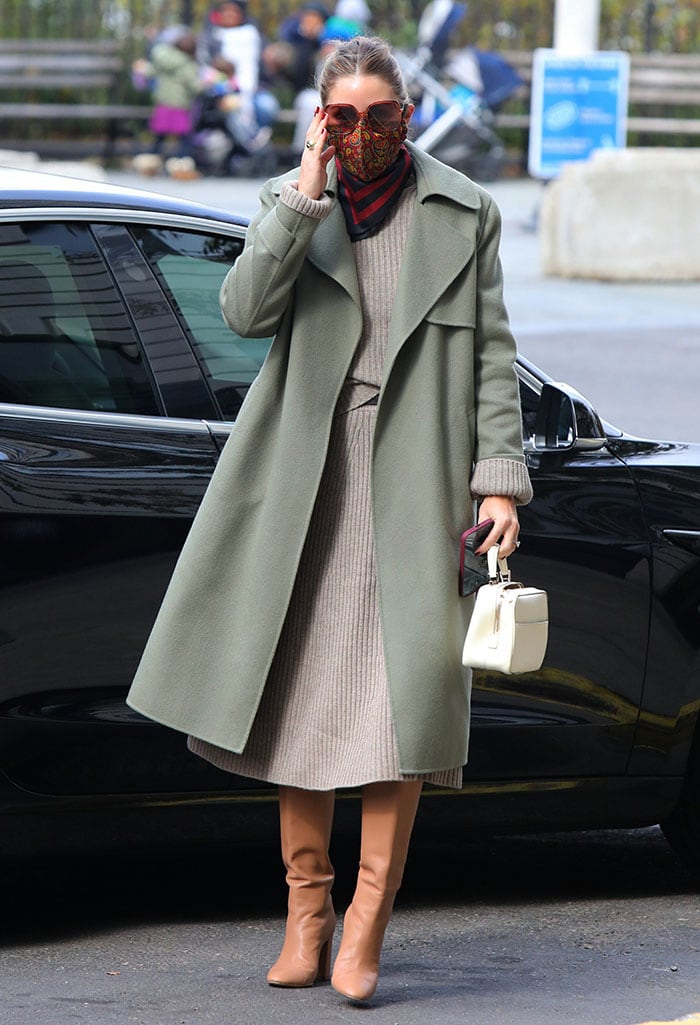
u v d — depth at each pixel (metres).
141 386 11.45
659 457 12.88
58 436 11.02
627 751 12.65
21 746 10.89
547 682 12.27
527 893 13.12
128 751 11.20
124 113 58.84
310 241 10.03
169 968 11.12
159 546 11.13
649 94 60.12
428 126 54.47
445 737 10.00
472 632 9.93
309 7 57.81
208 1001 10.46
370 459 10.09
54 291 11.36
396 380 10.13
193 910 12.42
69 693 10.98
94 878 13.16
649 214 41.56
